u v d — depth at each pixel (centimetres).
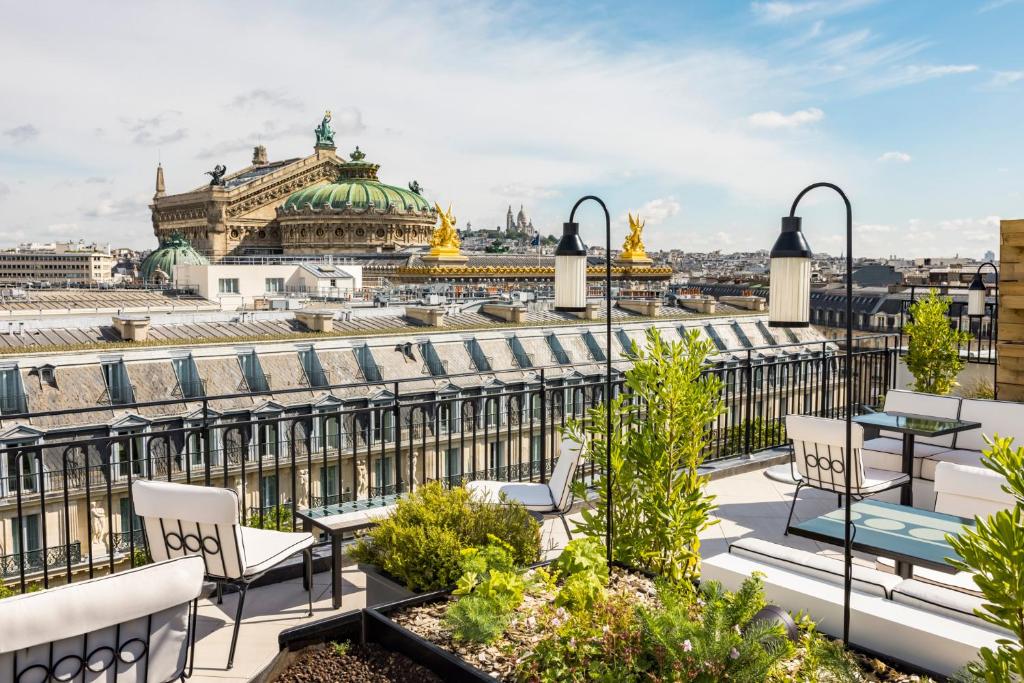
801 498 934
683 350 639
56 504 3506
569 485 711
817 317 8838
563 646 425
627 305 8288
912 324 1290
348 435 4266
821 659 404
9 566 3350
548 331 6309
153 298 9044
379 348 5488
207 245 15238
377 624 470
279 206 15512
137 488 550
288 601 663
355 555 603
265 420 752
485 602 459
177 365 4819
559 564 518
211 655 564
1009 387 1039
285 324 6141
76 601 360
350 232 14938
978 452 916
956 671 405
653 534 619
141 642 388
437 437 870
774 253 502
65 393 4412
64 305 7819
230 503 527
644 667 402
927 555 540
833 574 521
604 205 579
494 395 912
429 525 570
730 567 547
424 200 16050
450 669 420
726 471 1027
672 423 617
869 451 942
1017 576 306
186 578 396
